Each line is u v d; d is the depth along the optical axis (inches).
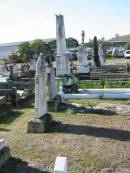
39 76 439.8
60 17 700.7
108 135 412.5
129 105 596.4
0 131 444.1
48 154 350.3
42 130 429.4
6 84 756.6
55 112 545.3
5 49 2677.2
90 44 2038.6
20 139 403.2
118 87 785.6
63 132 430.0
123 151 355.9
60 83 695.7
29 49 1801.2
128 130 432.5
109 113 537.0
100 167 315.3
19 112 566.6
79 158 336.8
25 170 312.0
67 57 714.2
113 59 2018.9
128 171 307.3
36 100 440.1
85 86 776.3
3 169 314.2
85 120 489.4
